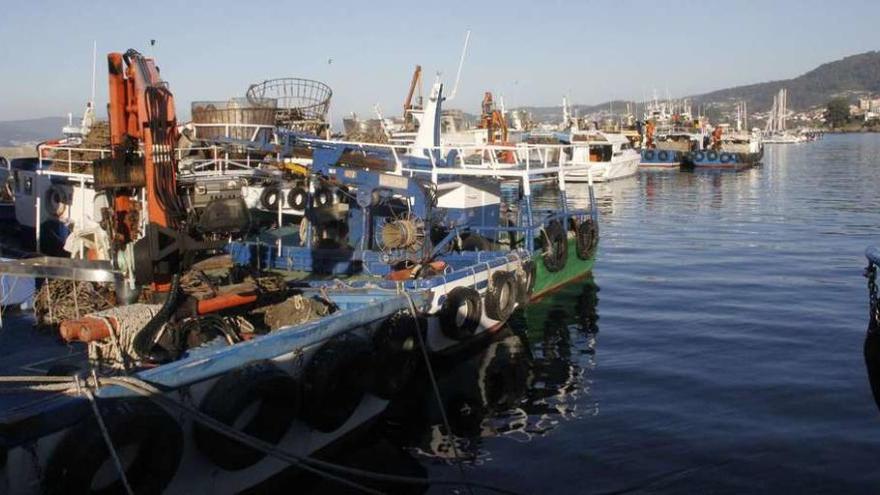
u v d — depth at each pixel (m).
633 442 8.09
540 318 13.60
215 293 7.70
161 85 7.07
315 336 7.46
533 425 8.66
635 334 12.50
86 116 14.55
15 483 5.03
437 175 13.80
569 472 7.43
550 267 14.93
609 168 48.56
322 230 13.55
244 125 13.83
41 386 5.44
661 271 18.53
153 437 5.69
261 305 8.52
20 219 14.17
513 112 55.38
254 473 6.82
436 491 7.10
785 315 13.72
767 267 19.05
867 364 8.31
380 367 8.55
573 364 10.90
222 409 6.23
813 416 8.71
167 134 7.14
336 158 12.44
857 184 45.28
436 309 10.30
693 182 48.78
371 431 8.58
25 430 5.04
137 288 7.23
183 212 7.23
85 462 5.21
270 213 14.67
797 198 37.72
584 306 14.57
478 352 11.50
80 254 10.05
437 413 9.11
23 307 8.83
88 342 6.61
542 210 16.53
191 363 6.12
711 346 11.73
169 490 6.07
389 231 11.38
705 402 9.25
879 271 13.99
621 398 9.48
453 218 14.05
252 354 6.68
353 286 9.71
